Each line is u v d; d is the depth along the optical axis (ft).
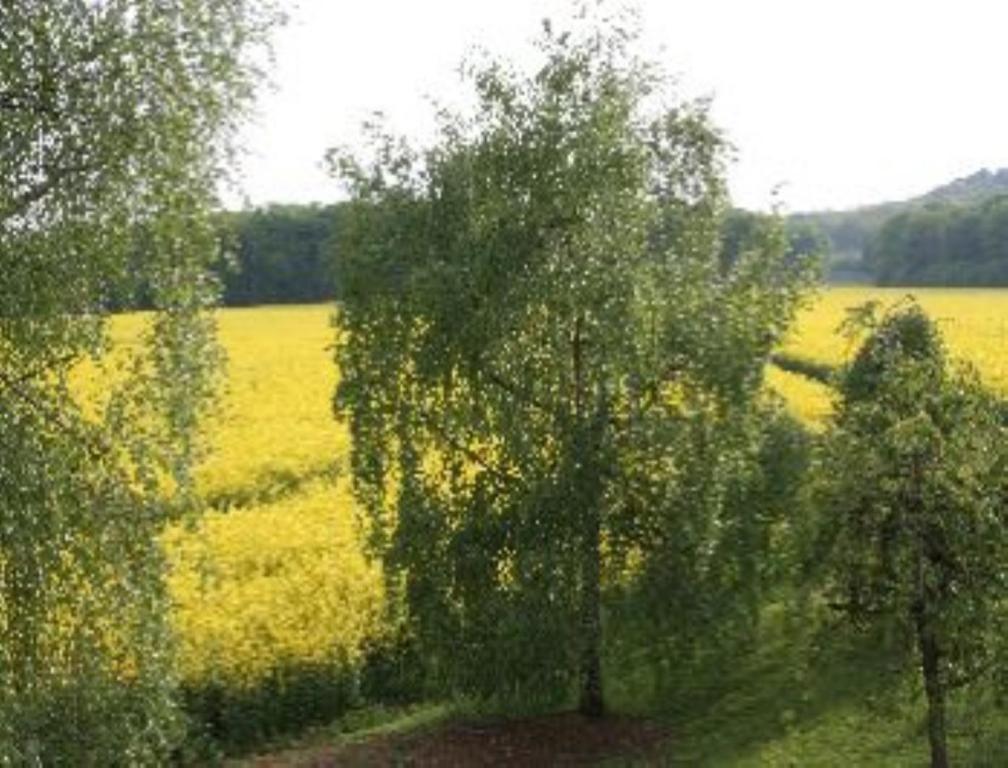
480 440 61.31
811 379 148.36
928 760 55.21
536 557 59.16
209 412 46.88
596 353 59.93
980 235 411.34
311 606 74.79
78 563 44.19
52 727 43.91
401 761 61.16
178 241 44.86
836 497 48.67
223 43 45.60
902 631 48.75
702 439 60.44
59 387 44.78
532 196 58.44
